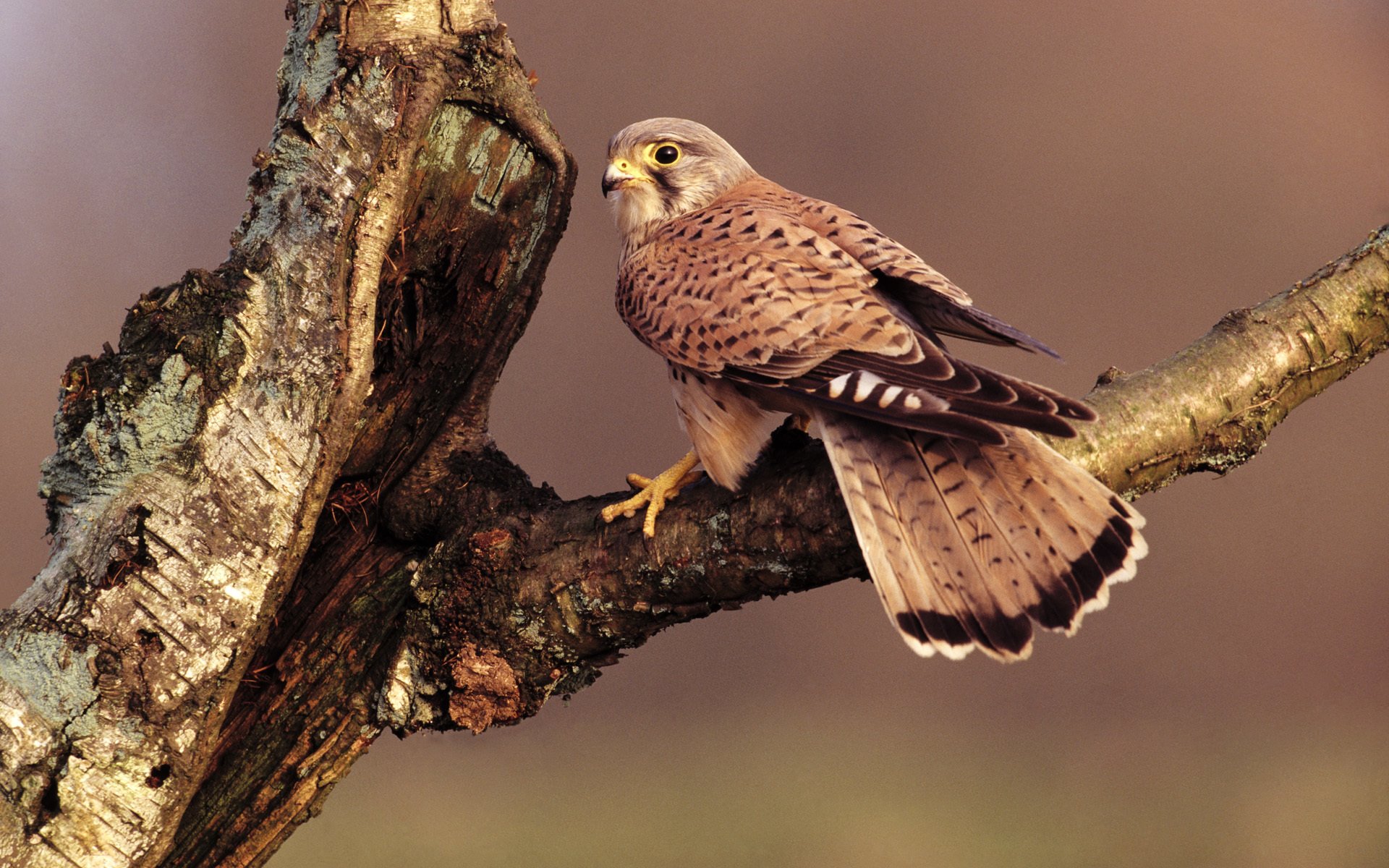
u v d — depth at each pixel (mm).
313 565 6551
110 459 5699
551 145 6246
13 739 5422
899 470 5484
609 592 6105
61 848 5430
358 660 6465
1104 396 6438
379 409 6543
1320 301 6953
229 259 5945
